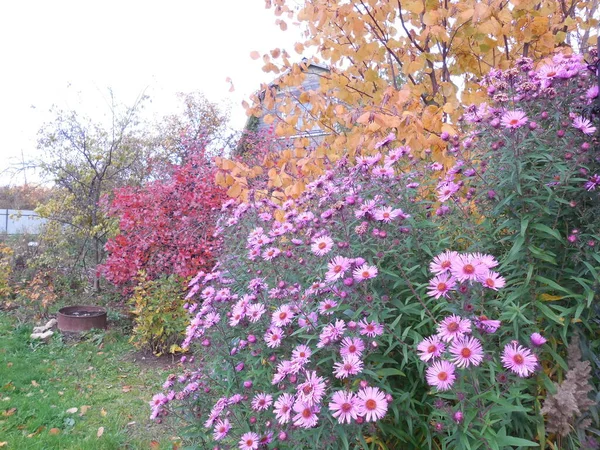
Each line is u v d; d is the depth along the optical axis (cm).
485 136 197
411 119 255
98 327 618
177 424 266
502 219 192
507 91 208
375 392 165
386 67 392
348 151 312
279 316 205
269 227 319
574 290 183
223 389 238
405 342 192
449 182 218
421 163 284
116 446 339
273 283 252
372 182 237
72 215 812
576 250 180
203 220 571
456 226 215
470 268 154
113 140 834
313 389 167
